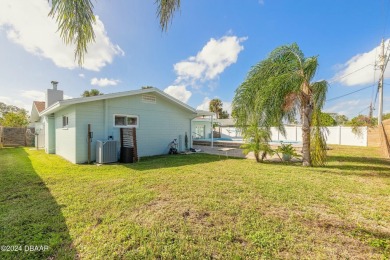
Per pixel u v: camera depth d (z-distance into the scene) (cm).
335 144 1583
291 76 630
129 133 792
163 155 952
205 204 320
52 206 306
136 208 302
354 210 305
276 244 213
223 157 893
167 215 279
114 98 805
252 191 390
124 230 236
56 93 1214
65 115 839
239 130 820
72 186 414
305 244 214
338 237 229
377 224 262
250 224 256
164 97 976
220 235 229
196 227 246
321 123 680
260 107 680
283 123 740
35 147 1310
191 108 1072
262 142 753
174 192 379
